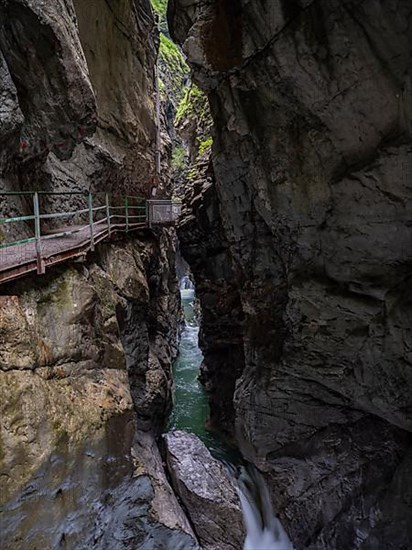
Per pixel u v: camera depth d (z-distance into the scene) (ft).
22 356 17.24
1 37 20.07
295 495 31.94
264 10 27.63
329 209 29.43
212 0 29.37
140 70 53.11
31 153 25.76
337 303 29.32
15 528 16.31
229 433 43.60
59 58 22.27
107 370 24.64
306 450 31.76
